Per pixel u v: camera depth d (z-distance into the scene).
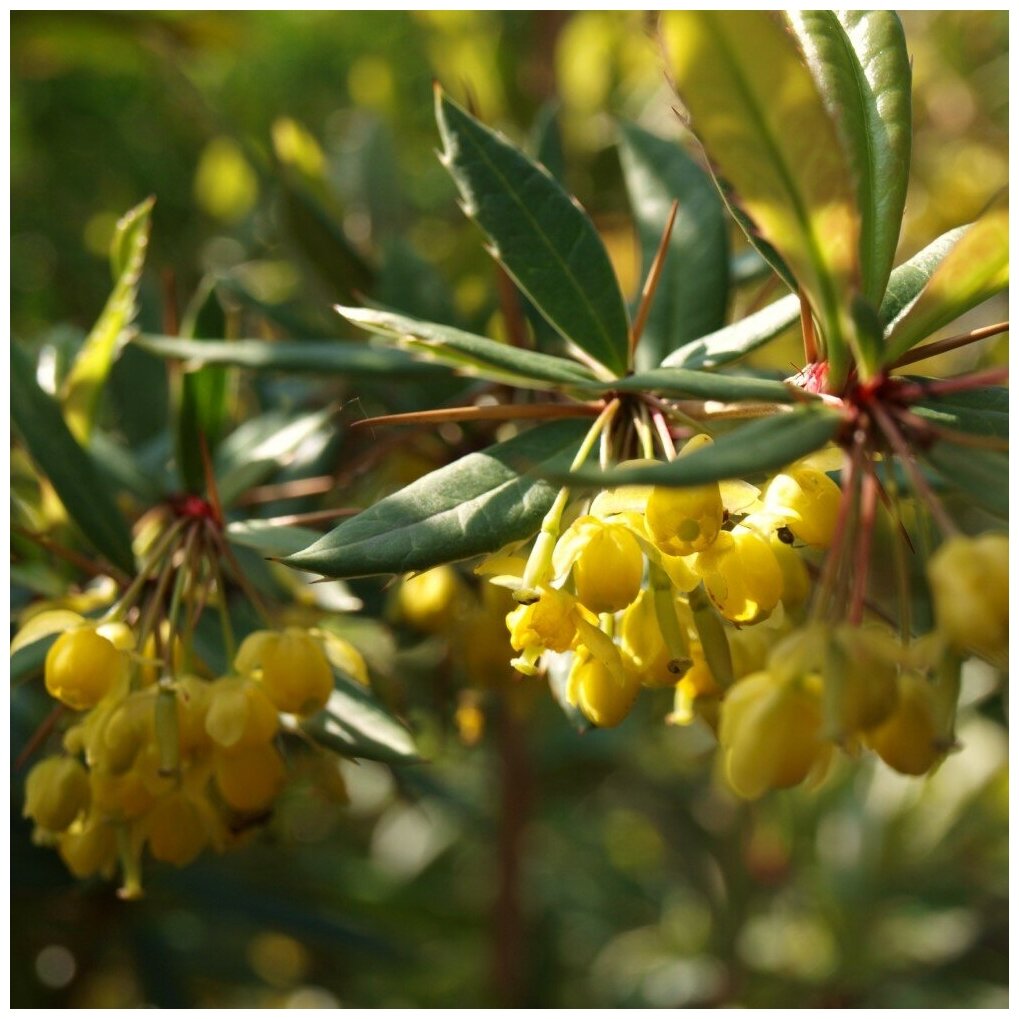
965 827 0.69
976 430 0.28
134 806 0.31
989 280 0.27
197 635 0.35
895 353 0.27
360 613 0.41
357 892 0.70
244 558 0.36
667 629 0.28
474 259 0.55
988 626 0.25
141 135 0.78
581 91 0.62
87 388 0.38
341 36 0.79
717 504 0.28
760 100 0.26
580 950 0.74
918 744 0.27
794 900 0.73
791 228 0.27
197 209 0.74
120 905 0.53
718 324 0.36
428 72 0.74
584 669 0.29
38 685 0.44
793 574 0.29
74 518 0.34
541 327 0.40
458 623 0.37
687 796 0.74
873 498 0.27
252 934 0.67
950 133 0.72
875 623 0.28
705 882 0.72
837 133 0.26
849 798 0.71
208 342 0.37
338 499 0.43
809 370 0.28
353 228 0.53
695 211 0.37
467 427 0.41
